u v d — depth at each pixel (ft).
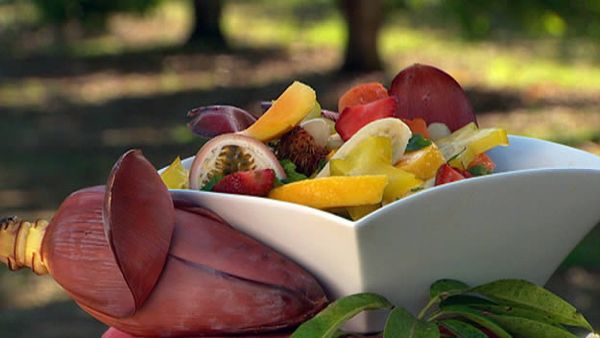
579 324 3.09
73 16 36.91
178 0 44.19
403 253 3.03
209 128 3.62
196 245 3.07
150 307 3.07
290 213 3.04
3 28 37.99
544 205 3.19
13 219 3.20
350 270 3.03
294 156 3.38
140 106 25.88
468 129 3.57
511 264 3.25
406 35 32.27
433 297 3.10
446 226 3.05
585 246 14.88
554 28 24.03
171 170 3.54
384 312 3.10
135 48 33.76
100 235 3.07
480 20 24.57
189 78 29.07
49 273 3.14
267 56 31.27
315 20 37.29
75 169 20.25
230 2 41.63
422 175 3.27
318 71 28.63
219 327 3.06
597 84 25.61
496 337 3.20
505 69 27.45
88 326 12.92
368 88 3.69
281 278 3.04
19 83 29.17
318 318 2.97
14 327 12.89
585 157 3.63
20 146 22.17
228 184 3.23
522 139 3.76
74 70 30.73
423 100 3.78
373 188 3.09
